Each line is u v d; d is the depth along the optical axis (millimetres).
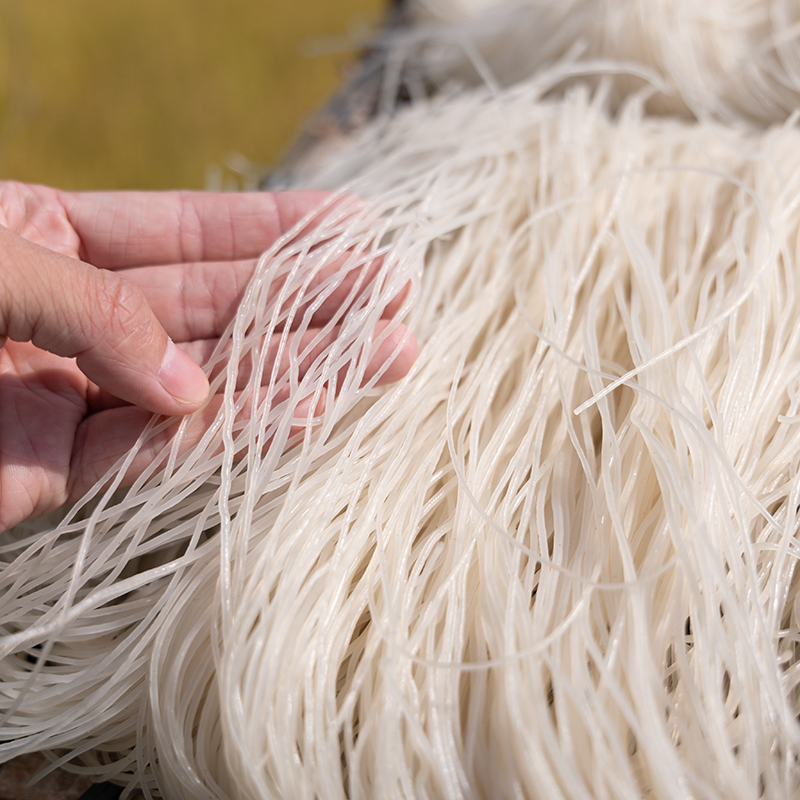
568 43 436
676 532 297
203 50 862
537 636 293
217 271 347
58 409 332
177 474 317
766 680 290
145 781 305
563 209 362
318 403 329
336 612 302
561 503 315
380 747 285
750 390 322
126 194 361
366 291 336
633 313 335
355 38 643
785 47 407
